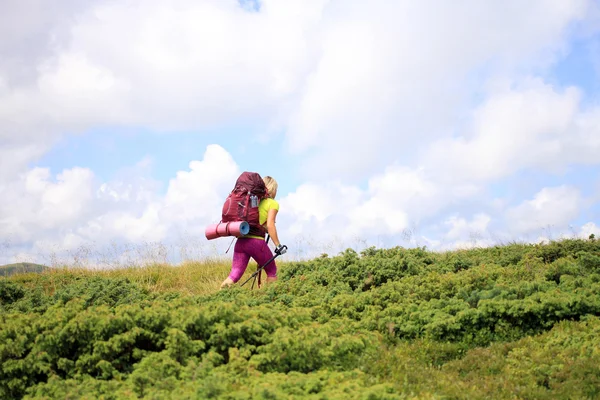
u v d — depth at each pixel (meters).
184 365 5.09
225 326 5.57
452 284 8.34
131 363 5.34
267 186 9.97
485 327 6.86
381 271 9.53
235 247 9.76
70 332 5.27
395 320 7.07
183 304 6.30
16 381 4.96
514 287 7.59
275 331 5.61
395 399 4.30
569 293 7.25
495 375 5.59
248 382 4.62
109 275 13.17
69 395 4.38
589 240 11.58
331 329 6.07
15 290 9.06
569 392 5.02
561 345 6.15
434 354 6.29
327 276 9.58
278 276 10.59
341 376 4.87
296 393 4.35
